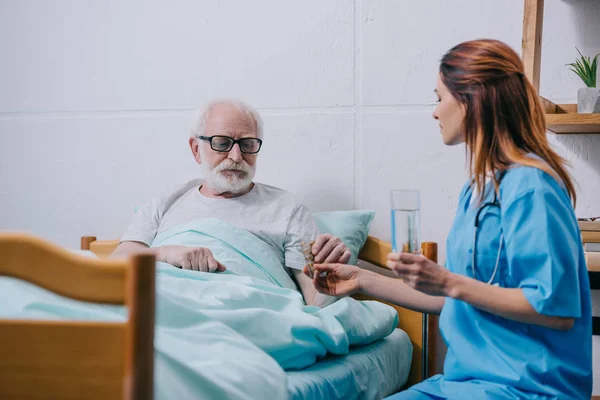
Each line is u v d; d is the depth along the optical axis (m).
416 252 1.27
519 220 1.26
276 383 1.34
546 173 1.29
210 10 2.62
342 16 2.53
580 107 2.19
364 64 2.52
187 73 2.63
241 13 2.60
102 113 2.68
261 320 1.55
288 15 2.57
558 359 1.27
